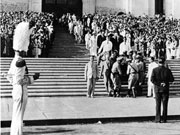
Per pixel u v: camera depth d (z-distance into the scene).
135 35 24.80
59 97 15.38
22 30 8.34
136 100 14.84
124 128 9.91
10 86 15.61
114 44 20.52
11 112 11.39
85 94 15.95
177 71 19.73
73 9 35.16
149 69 15.91
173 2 36.47
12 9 32.94
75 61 18.61
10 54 19.97
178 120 11.39
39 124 10.29
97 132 9.32
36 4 33.53
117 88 15.81
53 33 24.88
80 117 10.73
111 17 30.55
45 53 21.39
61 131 9.43
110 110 12.09
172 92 17.30
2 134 8.95
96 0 35.28
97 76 15.54
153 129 9.78
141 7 35.75
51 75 16.95
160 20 31.58
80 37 25.83
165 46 25.11
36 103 13.42
